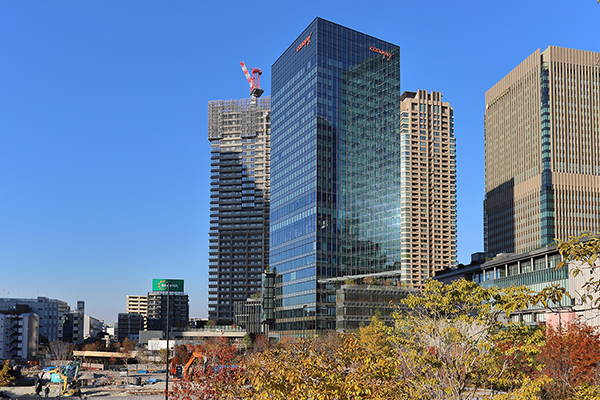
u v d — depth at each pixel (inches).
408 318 2225.6
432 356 1539.1
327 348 2955.2
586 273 2982.3
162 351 7185.0
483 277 5718.5
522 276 4749.0
